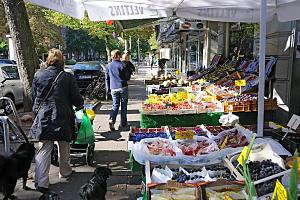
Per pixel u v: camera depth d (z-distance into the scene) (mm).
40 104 4723
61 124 4703
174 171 3531
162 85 11477
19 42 8664
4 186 4406
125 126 9117
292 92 8117
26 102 8836
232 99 6863
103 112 11875
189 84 11242
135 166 4293
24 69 8742
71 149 5910
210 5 6125
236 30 13070
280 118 8438
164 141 4195
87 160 5898
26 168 4793
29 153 4797
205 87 9594
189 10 6527
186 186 2939
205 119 6602
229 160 3539
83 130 5801
